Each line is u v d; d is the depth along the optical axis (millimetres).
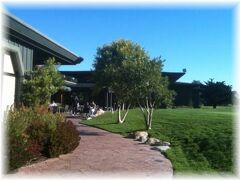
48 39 27016
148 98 26031
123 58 29859
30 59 27234
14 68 22359
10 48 21094
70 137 16062
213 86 57031
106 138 22703
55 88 25391
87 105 44375
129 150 18016
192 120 27344
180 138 21328
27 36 24438
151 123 27453
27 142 13484
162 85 25719
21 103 22266
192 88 53688
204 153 16734
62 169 13305
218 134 20156
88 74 51812
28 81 24375
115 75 25578
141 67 25109
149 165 14414
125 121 31031
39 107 17016
